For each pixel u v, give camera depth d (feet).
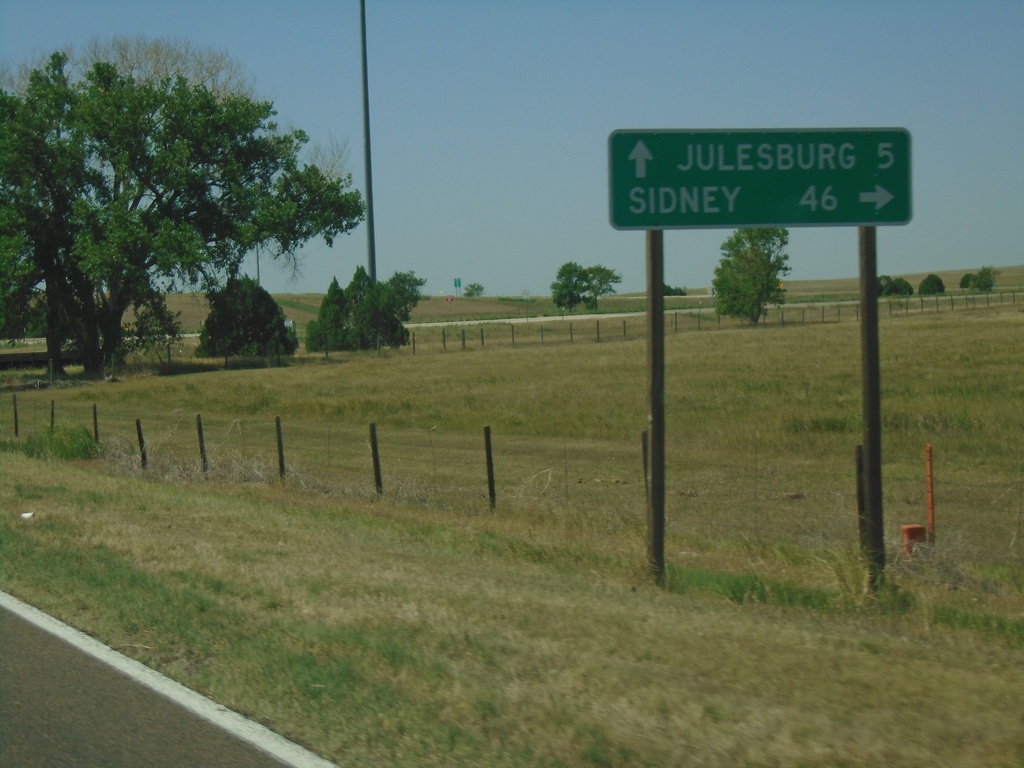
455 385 117.70
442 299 655.76
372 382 126.31
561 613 24.81
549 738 16.37
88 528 36.42
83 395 130.72
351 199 178.40
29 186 161.48
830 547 34.96
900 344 139.54
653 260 30.96
